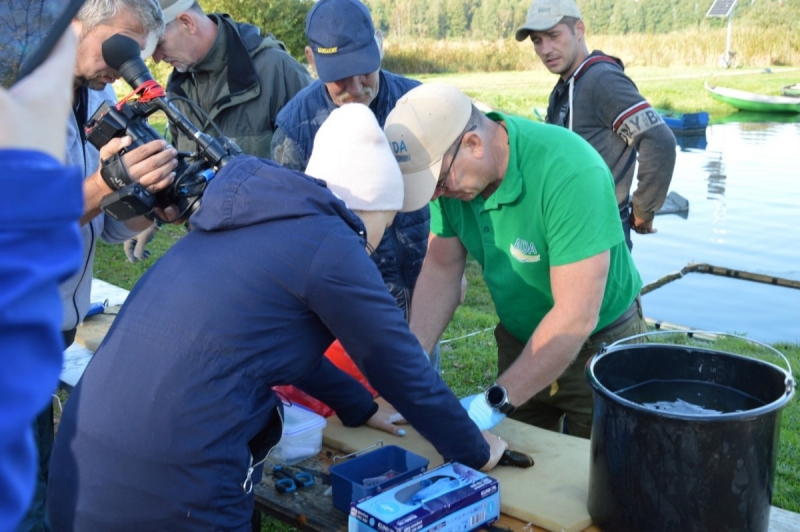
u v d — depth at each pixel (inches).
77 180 20.1
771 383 62.3
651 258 276.5
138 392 53.7
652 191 138.5
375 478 68.6
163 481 53.3
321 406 87.7
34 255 19.2
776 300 230.2
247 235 55.5
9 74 22.2
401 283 106.9
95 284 169.3
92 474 54.5
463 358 186.7
